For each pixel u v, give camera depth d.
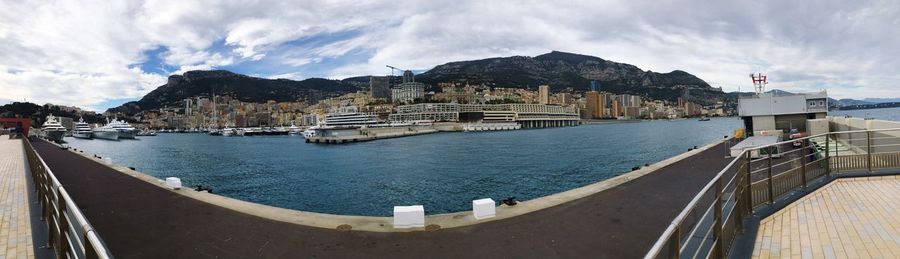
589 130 166.75
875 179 8.99
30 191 12.37
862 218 6.51
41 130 124.94
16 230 7.83
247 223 9.19
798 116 29.89
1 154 30.27
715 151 22.47
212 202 11.63
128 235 8.64
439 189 33.41
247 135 192.00
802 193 8.23
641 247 7.11
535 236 7.89
